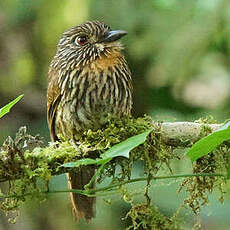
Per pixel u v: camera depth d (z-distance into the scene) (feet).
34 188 24.32
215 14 41.22
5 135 45.47
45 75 47.67
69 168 24.95
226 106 43.96
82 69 28.45
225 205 39.50
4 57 48.11
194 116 44.21
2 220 42.75
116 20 43.70
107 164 25.55
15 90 47.52
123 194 25.40
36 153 24.44
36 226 43.01
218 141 22.89
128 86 28.89
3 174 24.11
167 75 42.01
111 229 41.06
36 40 47.88
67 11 45.80
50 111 29.96
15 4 48.16
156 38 42.27
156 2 42.91
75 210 28.99
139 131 25.76
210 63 42.70
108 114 28.02
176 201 38.09
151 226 26.25
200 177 26.43
